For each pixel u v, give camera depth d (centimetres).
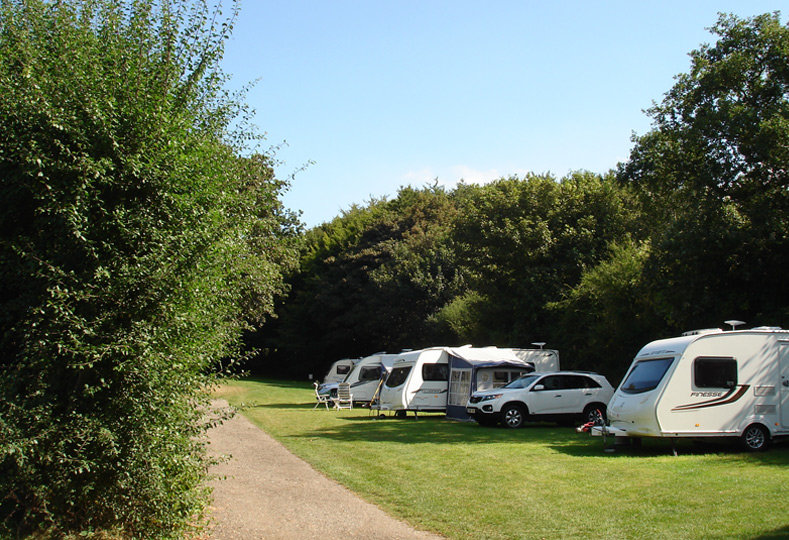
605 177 3262
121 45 696
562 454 1380
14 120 622
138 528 670
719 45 2091
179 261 672
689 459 1266
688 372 1379
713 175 1980
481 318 3347
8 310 626
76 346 598
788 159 1812
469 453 1402
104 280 634
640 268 2334
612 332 2462
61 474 593
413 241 4953
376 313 4916
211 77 756
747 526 718
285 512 866
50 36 667
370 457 1351
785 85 1961
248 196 791
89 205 635
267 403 3184
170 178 681
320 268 5853
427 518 825
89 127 644
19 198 641
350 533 759
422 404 2428
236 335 819
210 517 828
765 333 1429
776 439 1410
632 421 1398
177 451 682
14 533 605
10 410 575
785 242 1795
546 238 3058
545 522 784
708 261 1905
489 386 2327
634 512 819
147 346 629
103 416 629
